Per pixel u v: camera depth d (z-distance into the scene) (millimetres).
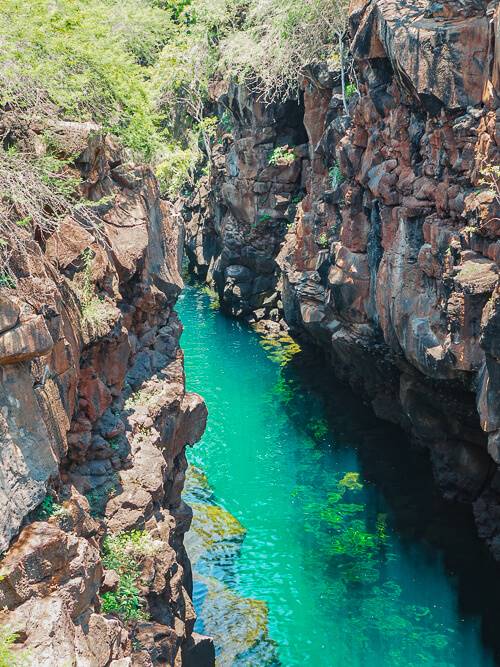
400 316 20688
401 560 21125
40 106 13148
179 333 18344
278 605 19328
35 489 9664
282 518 23328
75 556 9609
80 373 12773
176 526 16859
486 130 17172
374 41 20875
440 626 18547
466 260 17125
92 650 9266
